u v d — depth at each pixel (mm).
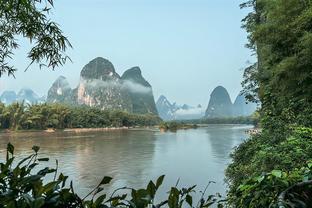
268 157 5738
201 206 1570
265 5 9820
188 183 16875
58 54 2271
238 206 1812
